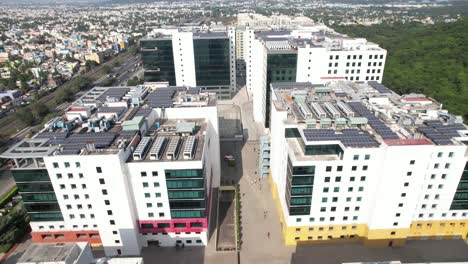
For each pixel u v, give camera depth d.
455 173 80.69
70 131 95.81
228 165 136.25
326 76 144.88
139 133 94.38
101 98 120.44
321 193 83.62
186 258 89.19
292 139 92.19
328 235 90.56
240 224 101.50
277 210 107.62
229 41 198.62
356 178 81.38
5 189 121.75
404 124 89.62
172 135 97.88
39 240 89.31
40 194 82.31
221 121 182.25
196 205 87.12
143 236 92.00
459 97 191.88
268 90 153.75
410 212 83.81
